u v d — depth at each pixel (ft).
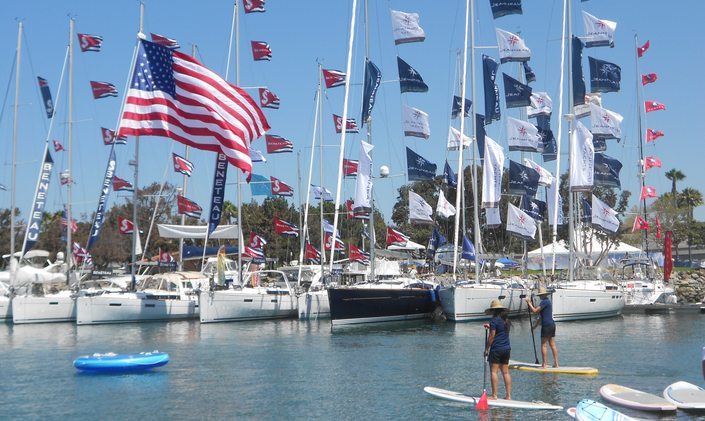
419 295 135.64
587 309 137.59
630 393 61.41
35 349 98.27
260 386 69.51
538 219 158.61
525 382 69.05
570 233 144.05
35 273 158.61
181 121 92.79
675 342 101.71
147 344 102.94
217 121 93.91
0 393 67.10
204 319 132.16
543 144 166.61
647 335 111.34
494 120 145.28
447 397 62.18
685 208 307.58
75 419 56.95
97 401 63.31
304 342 104.47
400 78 137.39
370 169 134.31
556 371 74.59
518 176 139.85
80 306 131.13
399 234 143.43
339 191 138.92
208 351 94.84
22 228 246.68
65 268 167.43
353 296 126.31
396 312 132.46
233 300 135.95
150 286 146.30
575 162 142.10
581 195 166.09
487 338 59.77
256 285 152.56
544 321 76.07
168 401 63.00
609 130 153.69
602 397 61.05
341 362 84.43
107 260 246.27
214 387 69.21
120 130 90.74
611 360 83.87
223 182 136.05
